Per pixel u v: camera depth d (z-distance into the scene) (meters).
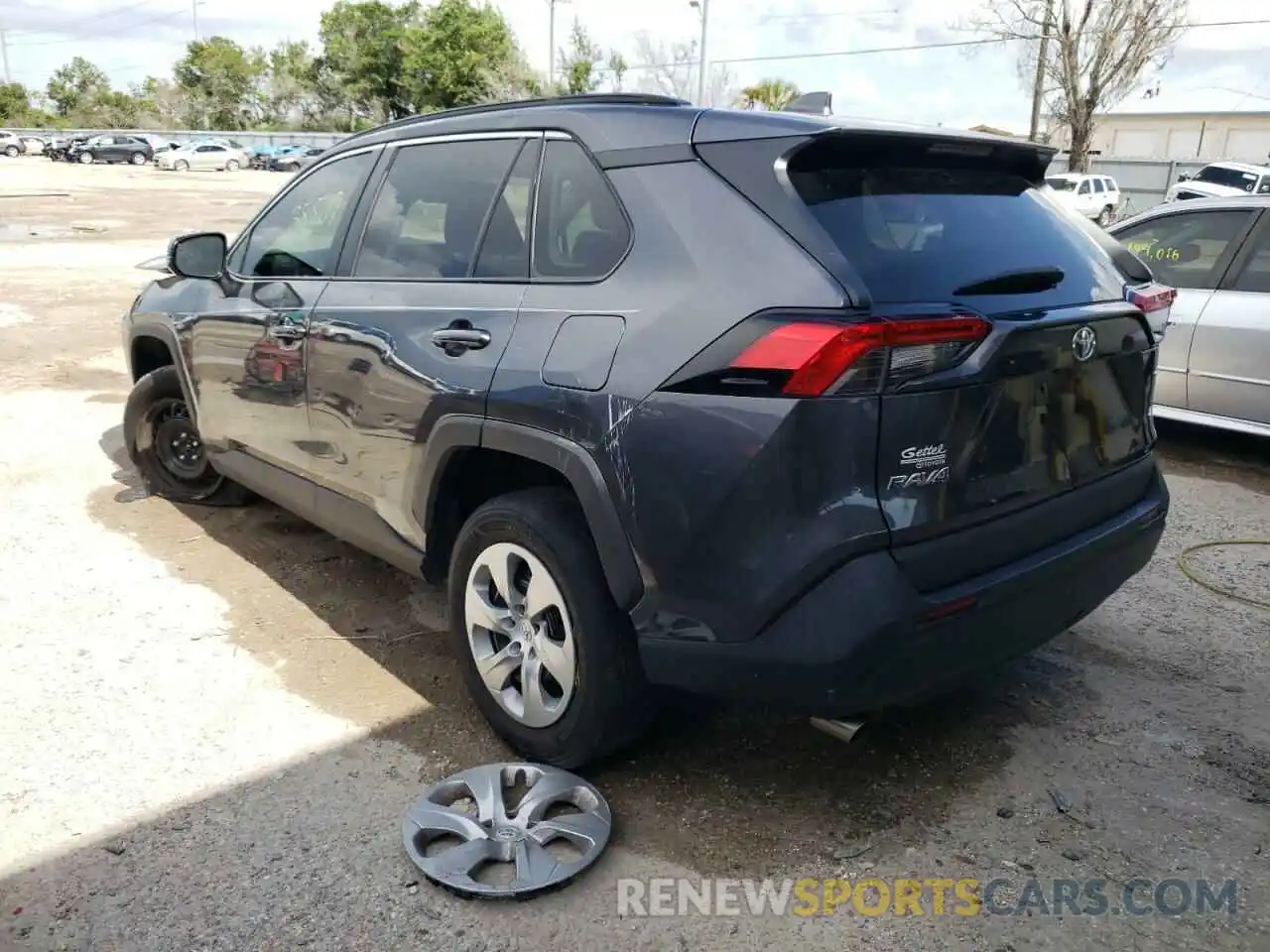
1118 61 32.09
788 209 2.45
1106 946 2.40
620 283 2.67
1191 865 2.69
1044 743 3.25
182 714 3.29
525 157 3.09
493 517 2.95
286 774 2.98
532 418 2.75
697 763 3.09
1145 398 3.21
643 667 2.69
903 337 2.28
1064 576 2.78
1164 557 4.90
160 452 5.21
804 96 3.17
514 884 2.51
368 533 3.58
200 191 35.78
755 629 2.42
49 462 5.88
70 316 10.59
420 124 3.59
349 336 3.45
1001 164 3.03
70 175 44.12
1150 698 3.56
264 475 4.20
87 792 2.87
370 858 2.63
